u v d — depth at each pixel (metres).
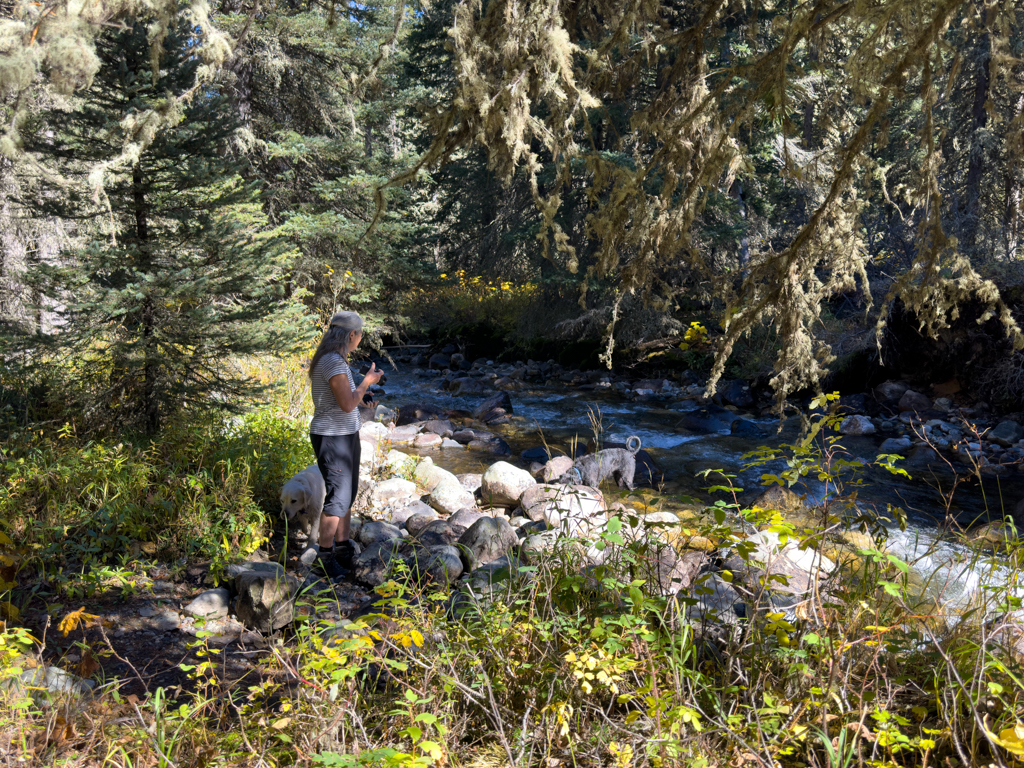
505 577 2.91
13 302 8.55
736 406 11.73
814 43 2.42
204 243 5.84
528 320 15.95
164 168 5.63
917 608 2.45
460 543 4.77
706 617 2.69
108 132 5.39
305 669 2.12
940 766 1.93
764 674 2.27
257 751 2.09
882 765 1.77
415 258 14.77
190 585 4.23
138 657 3.40
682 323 12.60
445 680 2.25
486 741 2.26
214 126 5.85
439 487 6.45
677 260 8.13
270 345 6.11
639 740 2.04
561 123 2.38
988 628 2.22
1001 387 10.11
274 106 13.41
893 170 9.66
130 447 5.36
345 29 11.48
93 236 5.86
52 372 6.18
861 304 11.05
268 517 5.17
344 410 4.50
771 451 2.49
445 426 9.80
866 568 2.39
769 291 2.32
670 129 2.48
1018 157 2.39
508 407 11.34
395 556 4.44
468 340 16.73
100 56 5.35
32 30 2.47
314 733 2.04
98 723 2.30
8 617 3.28
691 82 2.62
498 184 15.48
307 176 13.51
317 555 4.64
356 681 2.48
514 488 6.38
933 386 11.07
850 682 2.18
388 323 14.84
